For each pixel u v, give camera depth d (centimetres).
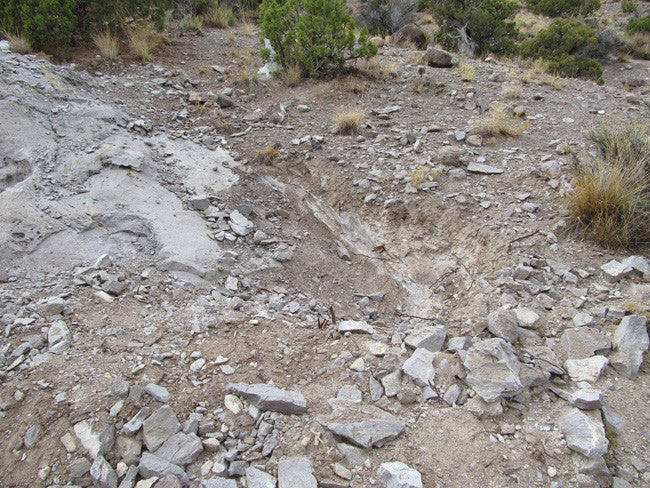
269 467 242
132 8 828
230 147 623
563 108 735
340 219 558
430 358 309
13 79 552
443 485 233
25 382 274
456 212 492
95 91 651
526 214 471
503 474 238
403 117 701
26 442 245
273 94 771
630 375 292
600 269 392
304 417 272
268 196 563
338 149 619
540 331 335
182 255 421
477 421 270
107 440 245
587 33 1307
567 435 254
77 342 308
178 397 276
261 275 446
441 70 884
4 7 706
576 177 471
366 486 233
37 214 416
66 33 715
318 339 348
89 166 487
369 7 1381
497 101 741
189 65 839
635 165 451
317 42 813
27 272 372
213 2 1188
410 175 551
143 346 313
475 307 380
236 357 314
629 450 248
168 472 235
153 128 616
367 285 486
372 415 269
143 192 488
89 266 389
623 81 1396
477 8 1341
